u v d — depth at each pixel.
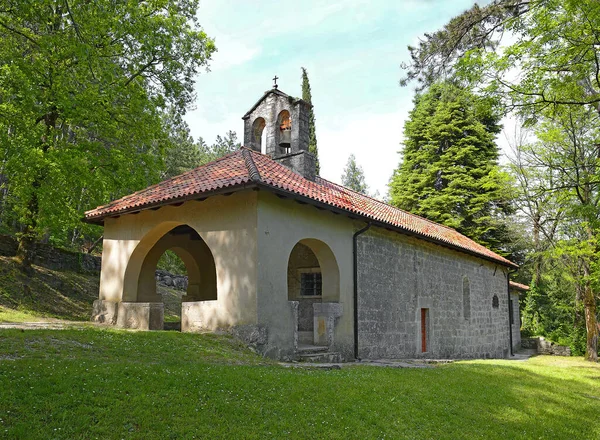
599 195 14.32
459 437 6.70
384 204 19.11
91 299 19.50
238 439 5.31
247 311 10.05
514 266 24.52
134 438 4.92
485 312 21.53
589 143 15.43
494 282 23.11
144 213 12.53
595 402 9.75
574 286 20.69
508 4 10.62
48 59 14.60
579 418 8.45
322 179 15.81
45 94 14.69
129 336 8.78
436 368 11.38
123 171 16.91
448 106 32.47
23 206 17.05
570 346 24.31
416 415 7.16
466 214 31.34
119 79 17.00
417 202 33.41
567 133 15.95
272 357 10.09
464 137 33.22
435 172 32.84
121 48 17.12
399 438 6.23
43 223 15.65
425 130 33.56
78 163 14.84
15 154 13.98
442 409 7.66
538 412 8.48
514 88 10.99
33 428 4.70
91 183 15.59
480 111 11.45
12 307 15.77
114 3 15.73
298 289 16.34
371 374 9.26
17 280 17.23
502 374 11.47
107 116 16.44
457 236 21.78
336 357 11.51
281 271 10.68
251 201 10.38
